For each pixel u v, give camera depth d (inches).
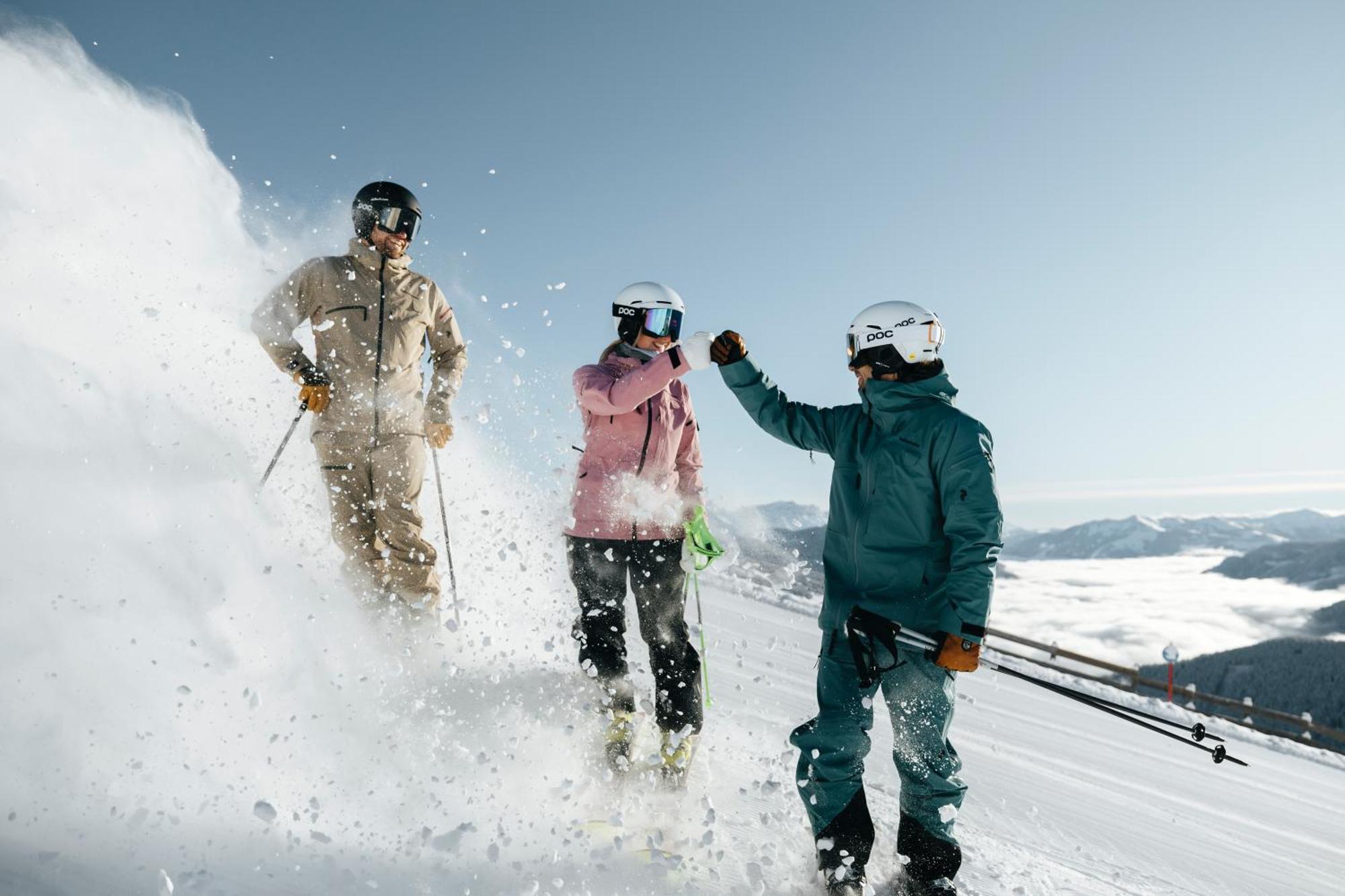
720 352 117.3
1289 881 158.7
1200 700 591.2
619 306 137.8
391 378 163.6
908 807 99.7
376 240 163.6
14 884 60.3
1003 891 107.7
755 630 331.6
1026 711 358.9
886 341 103.3
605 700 124.1
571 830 97.9
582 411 137.3
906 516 101.7
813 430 112.3
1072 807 179.3
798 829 112.0
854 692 101.7
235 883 69.0
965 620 94.6
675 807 114.9
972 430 99.0
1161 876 136.8
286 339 154.7
